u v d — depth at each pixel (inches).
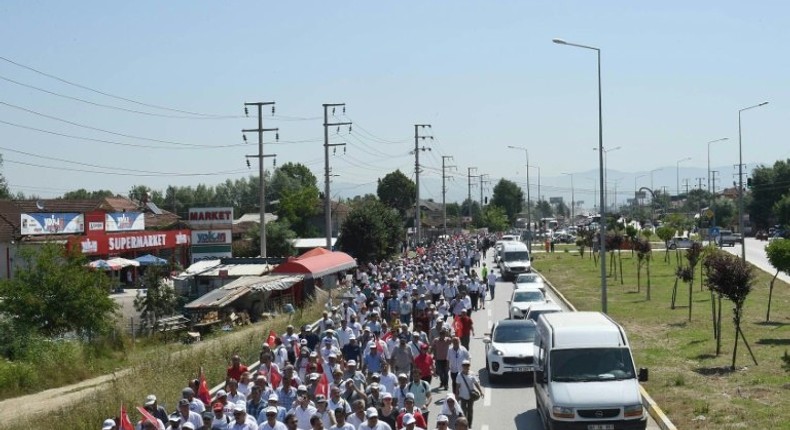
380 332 868.6
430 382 755.4
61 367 1163.9
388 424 509.0
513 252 2283.5
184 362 914.7
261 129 2039.9
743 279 856.9
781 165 4677.7
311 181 6013.8
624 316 1317.7
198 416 501.0
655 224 5354.3
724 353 922.7
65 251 1407.5
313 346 818.8
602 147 1309.1
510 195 6628.9
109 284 1453.0
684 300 1541.6
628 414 581.9
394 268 1699.1
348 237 2468.0
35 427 724.0
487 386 832.9
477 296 1491.1
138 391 762.2
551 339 636.7
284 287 1556.3
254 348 984.3
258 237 2728.8
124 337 1421.0
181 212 5689.0
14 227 2030.0
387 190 5113.2
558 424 586.6
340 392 521.3
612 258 2426.2
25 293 1317.7
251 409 538.3
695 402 675.4
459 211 7647.6
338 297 1643.7
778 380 751.1
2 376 1068.5
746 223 4808.1
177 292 1765.5
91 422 681.6
